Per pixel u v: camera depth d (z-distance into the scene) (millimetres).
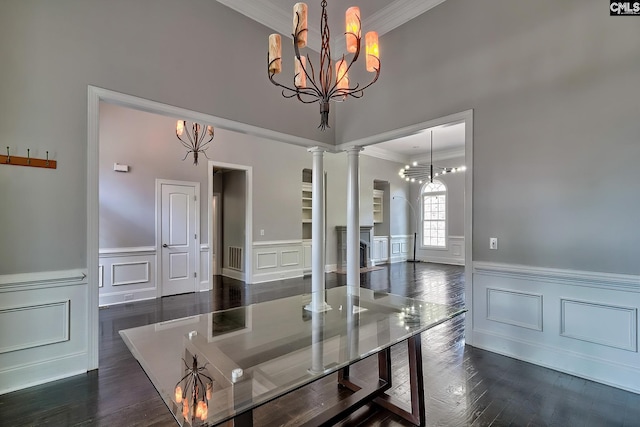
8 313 2229
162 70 2908
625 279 2273
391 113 3768
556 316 2613
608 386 2340
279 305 3049
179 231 5273
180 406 1386
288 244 6719
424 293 5316
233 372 1724
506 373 2551
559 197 2588
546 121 2648
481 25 3027
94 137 2555
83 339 2520
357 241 4199
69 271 2457
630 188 2268
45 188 2363
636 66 2238
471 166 3115
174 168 5223
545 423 1914
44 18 2350
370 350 1920
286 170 6699
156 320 3873
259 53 3652
